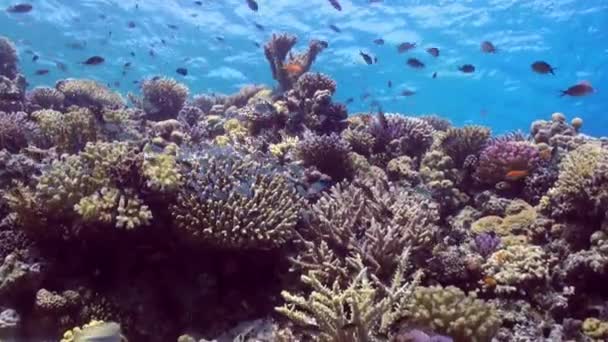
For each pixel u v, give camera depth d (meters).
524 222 6.39
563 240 5.80
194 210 4.93
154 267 5.28
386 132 9.09
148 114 12.21
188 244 5.14
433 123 12.70
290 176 6.51
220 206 5.02
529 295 5.10
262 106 9.75
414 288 4.16
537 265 5.21
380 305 3.63
